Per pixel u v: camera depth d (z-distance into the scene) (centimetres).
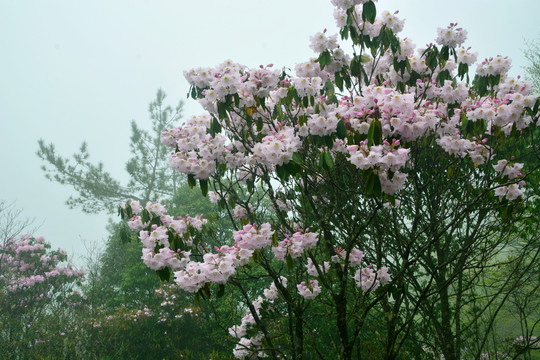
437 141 348
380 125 254
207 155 389
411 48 383
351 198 377
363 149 254
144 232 403
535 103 337
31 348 831
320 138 315
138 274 1117
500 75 388
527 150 430
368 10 335
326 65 362
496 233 420
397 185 257
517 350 423
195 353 900
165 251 375
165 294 982
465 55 388
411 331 443
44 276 1109
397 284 332
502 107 330
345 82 386
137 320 944
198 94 387
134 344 921
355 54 371
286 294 380
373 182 248
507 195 342
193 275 324
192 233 431
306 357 499
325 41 346
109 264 1282
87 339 865
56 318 870
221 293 336
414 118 272
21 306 1012
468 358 480
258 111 376
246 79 364
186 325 943
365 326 446
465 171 408
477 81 454
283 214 442
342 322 340
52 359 775
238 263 335
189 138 399
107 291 1217
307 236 340
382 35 360
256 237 324
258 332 460
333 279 412
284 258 339
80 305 1054
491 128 340
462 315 522
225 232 1103
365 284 352
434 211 384
